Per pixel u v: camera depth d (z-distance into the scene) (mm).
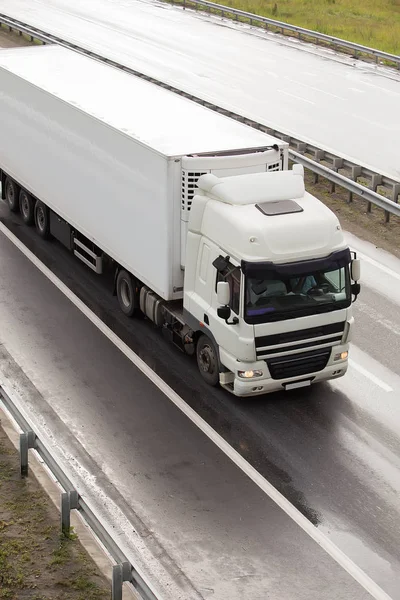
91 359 17766
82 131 19312
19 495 13258
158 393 16562
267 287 14945
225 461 14570
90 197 19547
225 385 16062
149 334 18859
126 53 43844
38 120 21672
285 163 17172
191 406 16156
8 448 14523
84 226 20203
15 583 11359
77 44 44781
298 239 15000
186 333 17094
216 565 12227
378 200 24188
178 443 15047
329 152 27125
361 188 24609
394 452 14906
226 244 15172
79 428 15438
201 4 56875
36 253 22891
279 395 16578
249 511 13375
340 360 16141
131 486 13906
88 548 12188
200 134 17594
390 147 30672
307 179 28047
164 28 51375
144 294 18234
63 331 18875
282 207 15430
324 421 15758
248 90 37906
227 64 42781
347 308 15672
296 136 30141
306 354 15695
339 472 14344
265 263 14781
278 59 44531
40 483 13594
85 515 12000
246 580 11938
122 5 59156
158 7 58781
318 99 36938
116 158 17938
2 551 11938
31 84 21578
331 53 46469
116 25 51594
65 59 24469
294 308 15156
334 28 51594
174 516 13219
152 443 15031
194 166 16016
